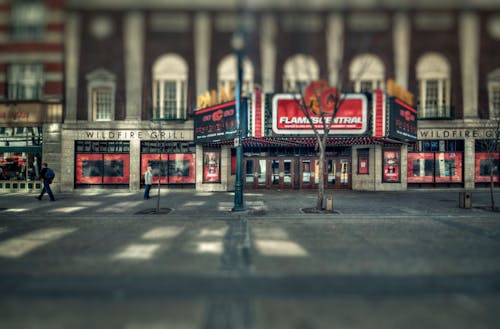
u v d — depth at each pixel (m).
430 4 18.77
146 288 4.15
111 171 17.97
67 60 18.05
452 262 5.25
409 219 9.30
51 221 9.03
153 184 18.09
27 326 3.15
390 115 13.45
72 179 17.67
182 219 9.31
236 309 3.54
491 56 18.73
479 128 18.38
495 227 8.18
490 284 4.32
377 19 18.72
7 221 9.03
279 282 4.36
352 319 3.30
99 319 3.30
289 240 6.76
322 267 4.99
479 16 18.80
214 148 18.23
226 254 5.70
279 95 13.73
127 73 18.27
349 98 13.46
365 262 5.24
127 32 18.38
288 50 18.44
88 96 18.08
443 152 18.66
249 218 9.40
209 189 18.11
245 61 18.33
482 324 3.20
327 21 18.50
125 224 8.59
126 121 17.92
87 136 17.77
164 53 18.45
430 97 18.78
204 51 18.45
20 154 17.70
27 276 4.61
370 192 17.59
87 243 6.51
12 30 17.97
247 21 18.39
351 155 19.39
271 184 19.47
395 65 18.55
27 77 17.84
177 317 3.35
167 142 18.20
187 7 18.53
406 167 18.41
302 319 3.30
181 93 18.47
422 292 4.04
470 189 18.30
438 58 18.69
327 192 17.67
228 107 14.79
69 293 4.00
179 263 5.19
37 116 17.50
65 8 18.16
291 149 19.56
